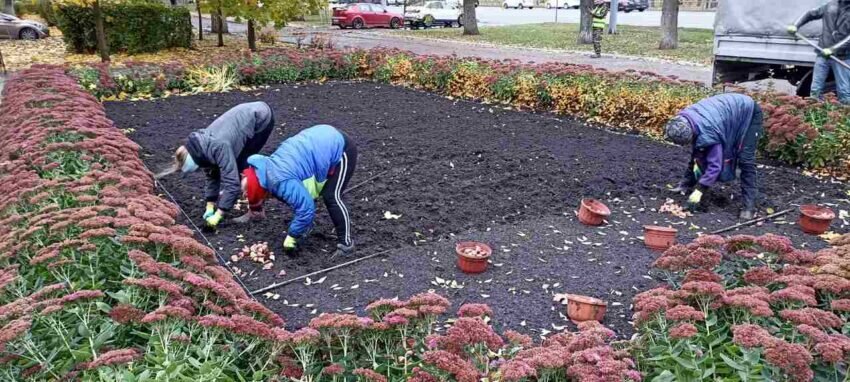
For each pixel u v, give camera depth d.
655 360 2.62
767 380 2.33
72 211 3.45
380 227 5.14
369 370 2.53
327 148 4.43
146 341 2.70
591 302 3.66
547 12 45.34
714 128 5.21
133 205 3.67
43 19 25.30
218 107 9.85
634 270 4.41
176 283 2.99
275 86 11.76
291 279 4.28
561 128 8.66
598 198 5.91
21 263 3.17
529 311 3.86
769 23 8.84
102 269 3.12
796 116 6.96
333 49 13.77
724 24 9.36
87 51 15.81
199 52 16.55
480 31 26.48
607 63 15.91
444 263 4.51
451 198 5.83
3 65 13.16
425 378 2.43
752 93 7.76
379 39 23.08
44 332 2.54
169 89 10.96
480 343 2.71
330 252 4.71
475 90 10.66
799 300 2.86
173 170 4.93
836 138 6.72
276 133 8.22
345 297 4.04
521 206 5.66
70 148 4.86
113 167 4.82
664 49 18.83
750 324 2.62
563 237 4.99
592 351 2.46
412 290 4.12
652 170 6.70
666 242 4.73
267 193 4.41
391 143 7.77
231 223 5.16
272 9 15.18
